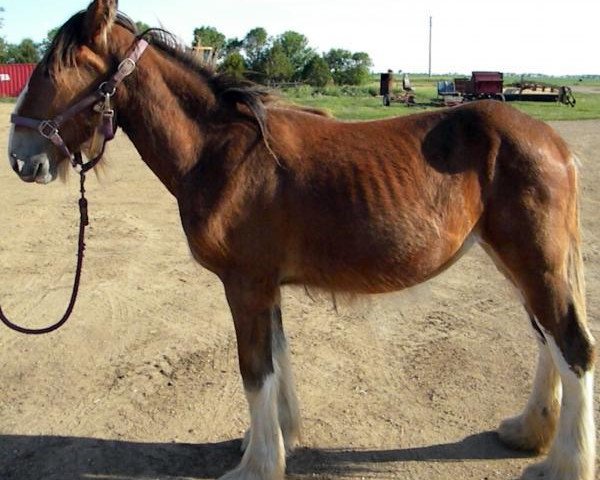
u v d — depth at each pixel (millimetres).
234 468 3578
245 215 3244
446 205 3283
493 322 5598
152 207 9664
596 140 16516
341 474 3604
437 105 28688
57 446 3873
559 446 3330
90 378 4703
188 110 3365
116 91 3322
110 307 5984
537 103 32062
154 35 3439
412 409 4246
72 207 9625
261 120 3266
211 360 4969
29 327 5531
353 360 4941
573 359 3273
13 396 4465
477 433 3973
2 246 7711
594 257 7250
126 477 3607
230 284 3350
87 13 3184
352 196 3221
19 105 3293
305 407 4285
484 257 7508
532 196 3219
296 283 3500
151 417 4195
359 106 26609
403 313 5824
